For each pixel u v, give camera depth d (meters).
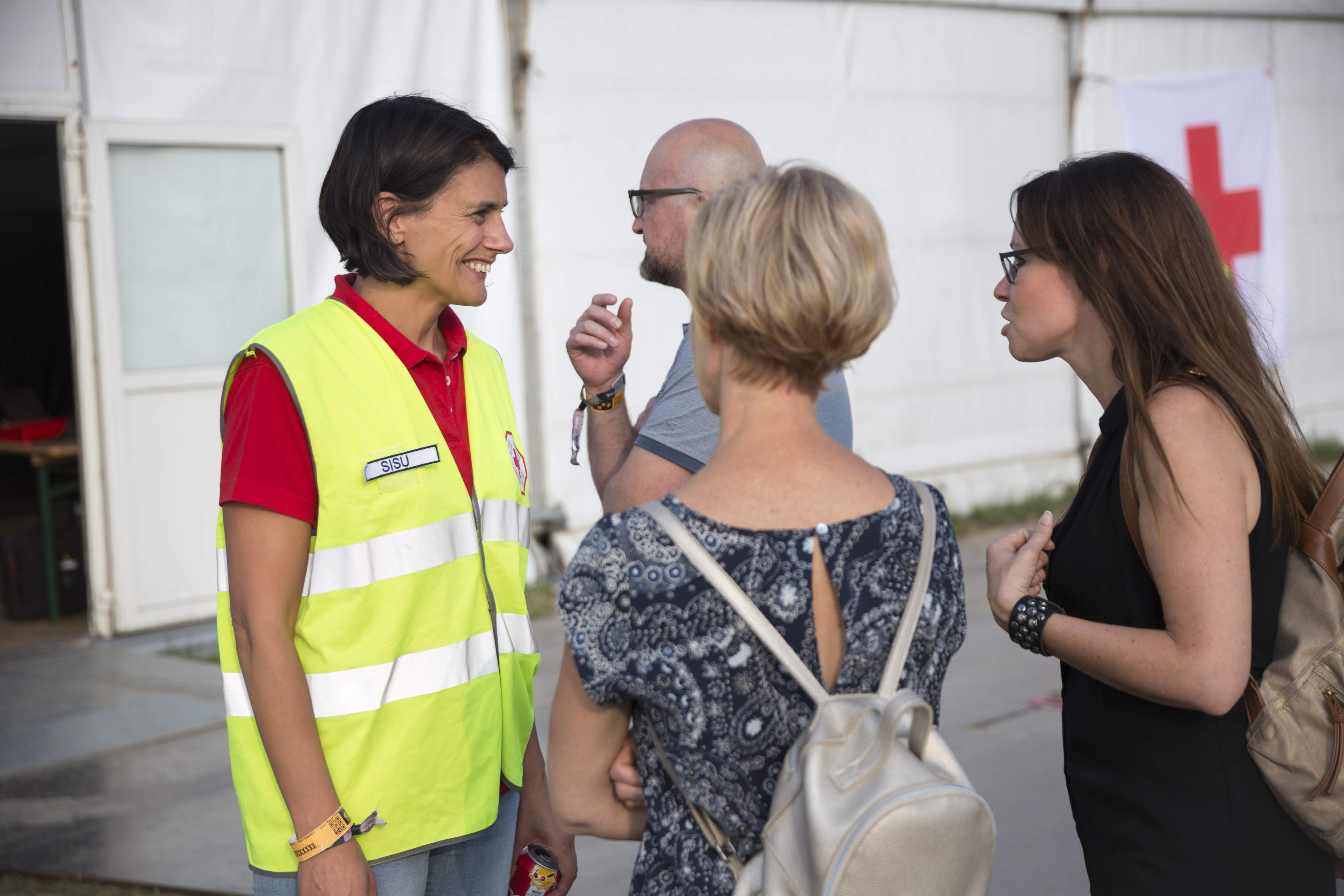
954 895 1.09
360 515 1.56
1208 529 1.36
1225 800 1.45
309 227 5.70
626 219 6.43
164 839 3.33
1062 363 8.33
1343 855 1.47
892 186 7.46
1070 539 1.57
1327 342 9.99
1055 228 1.55
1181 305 1.46
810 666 1.13
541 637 5.30
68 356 11.19
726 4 6.71
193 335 5.54
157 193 5.39
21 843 3.31
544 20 6.10
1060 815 3.29
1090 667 1.46
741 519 1.14
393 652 1.59
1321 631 1.44
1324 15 9.80
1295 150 9.71
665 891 1.18
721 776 1.13
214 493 5.60
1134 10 8.46
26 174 10.90
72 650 5.27
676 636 1.11
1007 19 7.91
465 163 1.61
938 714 1.20
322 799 1.50
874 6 7.28
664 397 1.81
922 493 1.25
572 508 6.31
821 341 1.13
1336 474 1.47
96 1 5.11
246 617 1.49
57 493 5.88
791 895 1.08
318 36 5.58
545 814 1.88
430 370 1.71
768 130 6.94
